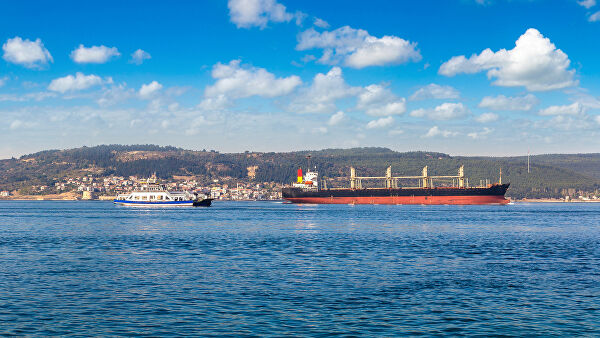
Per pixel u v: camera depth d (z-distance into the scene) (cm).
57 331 3731
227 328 3812
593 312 4275
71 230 13012
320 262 7000
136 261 7112
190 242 9781
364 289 5144
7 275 5906
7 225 15275
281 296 4825
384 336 3653
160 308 4369
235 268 6462
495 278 5766
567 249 8738
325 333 3709
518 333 3725
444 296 4828
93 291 5022
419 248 8756
